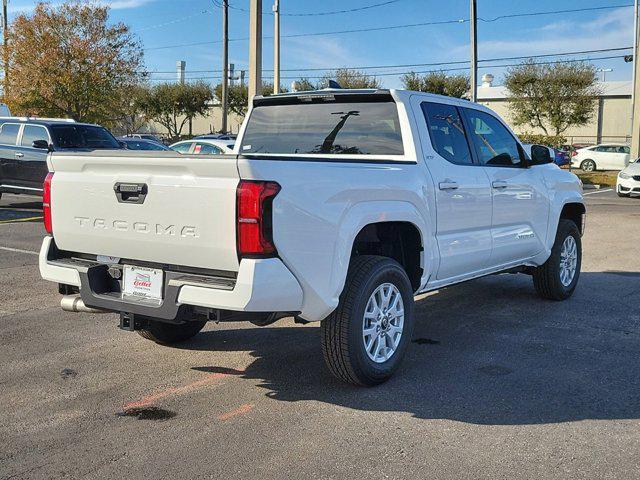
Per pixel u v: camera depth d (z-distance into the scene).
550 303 7.23
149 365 5.11
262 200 3.79
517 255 6.46
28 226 12.71
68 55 31.69
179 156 3.96
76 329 6.06
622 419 4.11
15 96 31.92
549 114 48.62
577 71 48.34
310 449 3.69
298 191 4.00
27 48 31.33
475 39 28.73
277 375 4.91
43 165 14.62
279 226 3.88
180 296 4.02
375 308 4.60
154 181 4.08
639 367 5.09
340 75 50.69
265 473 3.42
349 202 4.35
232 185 3.82
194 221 3.95
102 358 5.27
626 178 21.80
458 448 3.70
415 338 5.88
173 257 4.11
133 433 3.90
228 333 6.02
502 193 6.06
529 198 6.50
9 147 15.02
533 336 5.95
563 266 7.32
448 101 5.69
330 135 5.53
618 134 56.59
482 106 6.17
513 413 4.19
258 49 15.59
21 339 5.74
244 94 56.84
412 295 4.91
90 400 4.40
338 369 4.49
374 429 3.95
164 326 5.49
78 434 3.88
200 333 6.01
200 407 4.29
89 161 4.34
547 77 48.38
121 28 32.47
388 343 4.77
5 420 4.07
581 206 7.61
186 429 3.95
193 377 4.86
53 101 31.88
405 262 5.23
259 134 5.89
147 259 4.25
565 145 49.41
